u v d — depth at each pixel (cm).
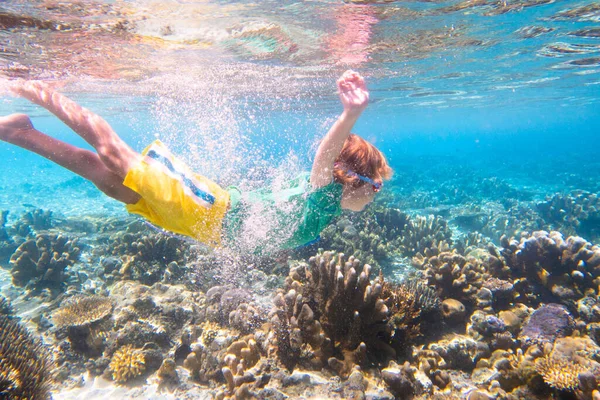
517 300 280
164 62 415
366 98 97
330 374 182
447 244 423
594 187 950
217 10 261
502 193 881
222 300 252
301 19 301
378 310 191
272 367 185
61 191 1122
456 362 216
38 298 337
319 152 106
